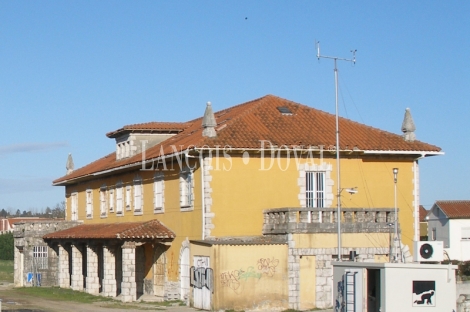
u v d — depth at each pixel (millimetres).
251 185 34031
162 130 44125
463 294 29328
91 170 48875
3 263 83750
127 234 36438
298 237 31984
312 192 35125
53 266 50969
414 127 37469
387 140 36969
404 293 21953
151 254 40188
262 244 31578
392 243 33406
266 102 38781
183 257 35625
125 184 44188
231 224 33562
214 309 30844
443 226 66562
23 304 36156
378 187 36344
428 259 26703
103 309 33000
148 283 40406
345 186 35812
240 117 36219
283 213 32500
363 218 33188
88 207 51094
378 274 22406
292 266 31750
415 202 36906
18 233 52531
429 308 22078
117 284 44500
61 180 54406
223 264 31078
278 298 31531
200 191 33938
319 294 31984
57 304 36031
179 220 36375
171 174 37562
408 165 37031
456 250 65375
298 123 36938
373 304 22594
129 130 43656
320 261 32188
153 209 39750
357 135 36906
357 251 32812
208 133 34000
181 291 35688
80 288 45531
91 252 42594
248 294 31219
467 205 67250
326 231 32344
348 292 22766
